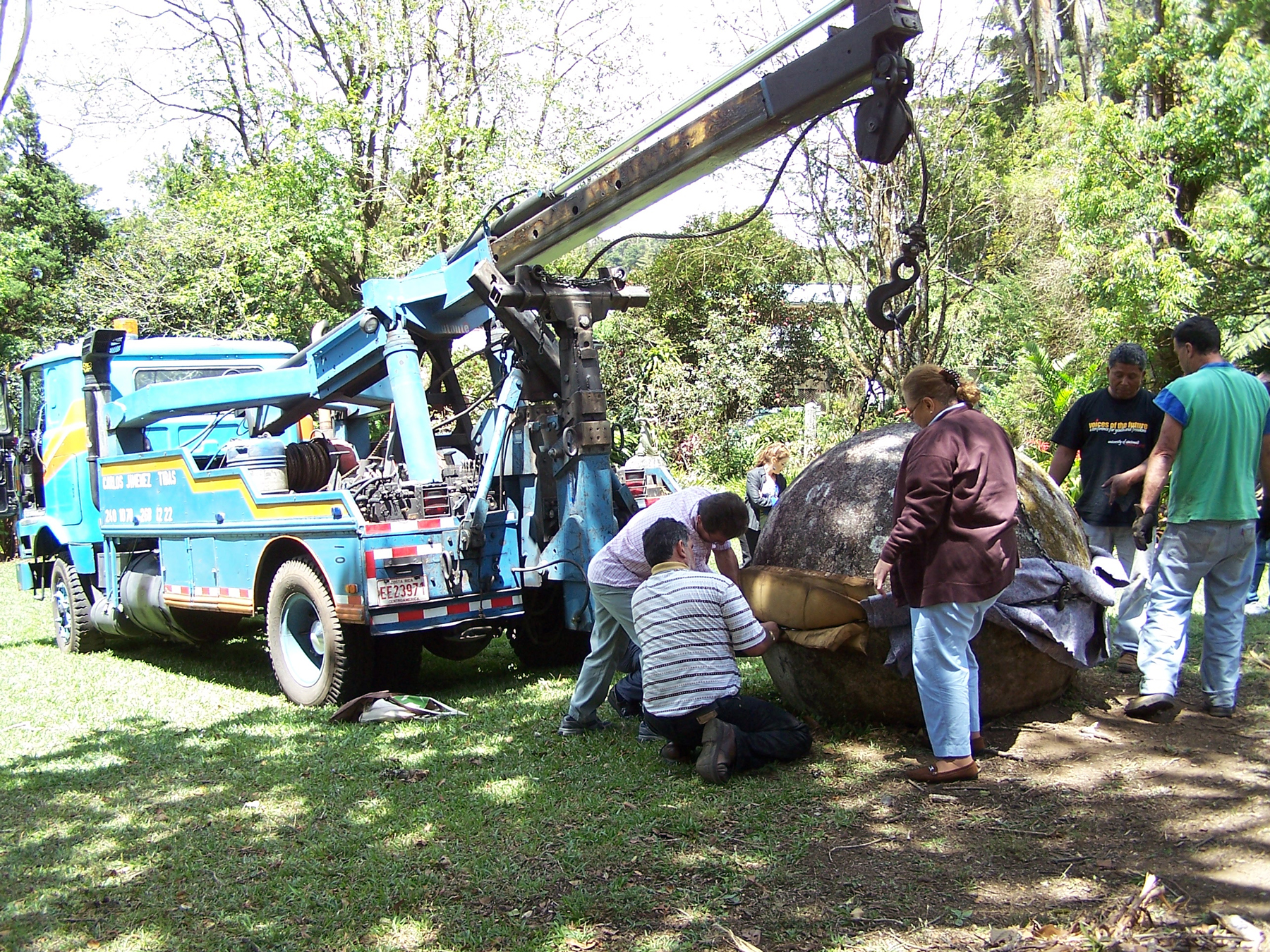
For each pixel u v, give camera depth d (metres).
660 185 5.33
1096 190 13.82
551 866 3.79
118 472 8.52
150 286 19.69
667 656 4.70
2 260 23.42
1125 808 4.09
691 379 19.08
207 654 8.82
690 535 5.00
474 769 4.98
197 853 4.10
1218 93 13.08
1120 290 13.62
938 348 17.03
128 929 3.47
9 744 5.90
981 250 19.56
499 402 6.50
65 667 8.40
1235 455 4.90
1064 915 3.25
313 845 4.10
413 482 6.46
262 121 18.80
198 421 9.33
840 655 5.00
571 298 6.28
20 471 10.16
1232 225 13.22
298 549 6.70
